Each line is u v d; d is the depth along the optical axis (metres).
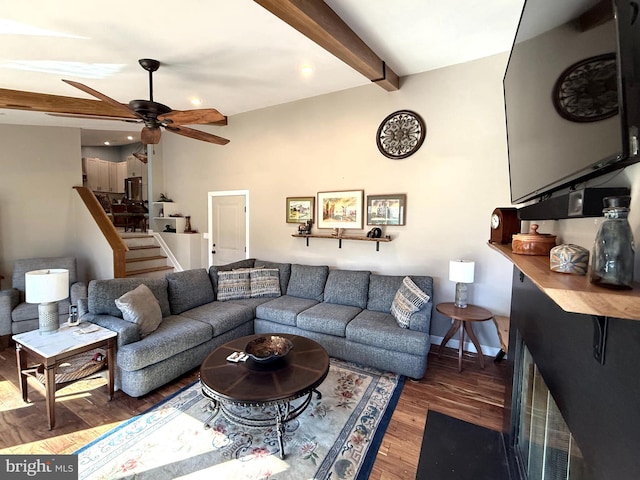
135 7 2.06
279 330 3.47
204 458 1.87
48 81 3.19
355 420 2.24
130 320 2.66
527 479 1.46
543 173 1.15
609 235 0.71
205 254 5.48
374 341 2.88
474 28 2.53
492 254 3.22
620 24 0.61
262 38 2.51
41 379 2.33
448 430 2.12
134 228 7.34
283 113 4.41
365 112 3.78
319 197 4.20
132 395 2.45
